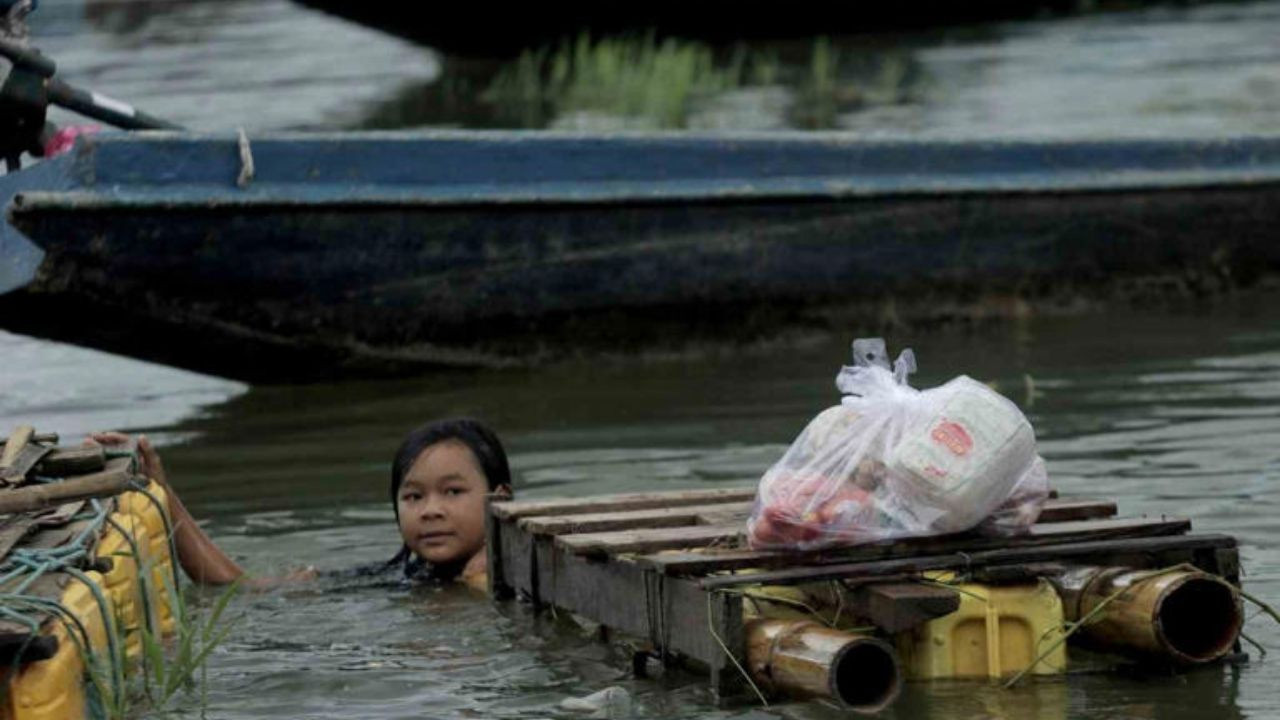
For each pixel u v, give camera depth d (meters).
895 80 45.25
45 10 62.00
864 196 24.22
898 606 11.77
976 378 22.53
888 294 24.81
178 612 13.29
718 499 14.87
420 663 13.43
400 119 41.06
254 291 22.22
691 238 23.69
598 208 23.12
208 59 51.03
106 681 11.91
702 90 44.94
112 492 12.77
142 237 21.31
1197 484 17.31
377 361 23.42
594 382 23.20
